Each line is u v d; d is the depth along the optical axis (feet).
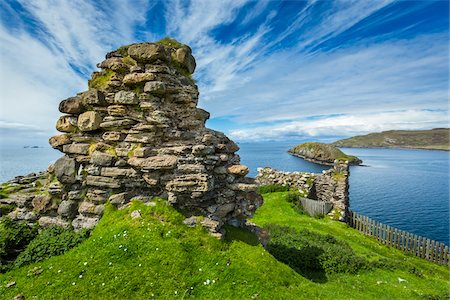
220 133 42.34
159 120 35.65
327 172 93.81
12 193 40.19
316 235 59.31
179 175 33.04
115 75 37.50
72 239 31.53
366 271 43.42
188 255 28.94
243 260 30.76
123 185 35.60
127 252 27.71
